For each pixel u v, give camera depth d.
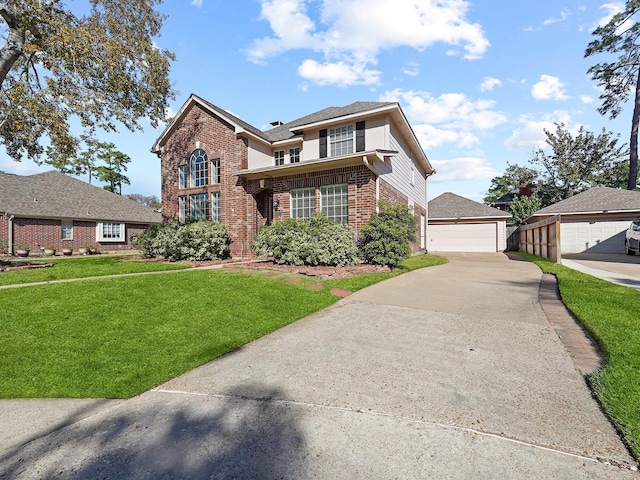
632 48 22.80
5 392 3.12
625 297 5.91
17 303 5.73
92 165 39.97
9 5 9.49
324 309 5.87
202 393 2.96
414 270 10.61
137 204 27.86
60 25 9.55
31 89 11.17
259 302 6.09
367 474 1.85
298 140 14.52
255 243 10.80
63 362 3.72
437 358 3.54
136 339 4.38
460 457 1.98
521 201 29.17
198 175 15.00
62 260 13.62
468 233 22.53
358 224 11.12
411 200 17.20
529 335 4.23
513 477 1.80
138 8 12.16
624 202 18.00
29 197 20.44
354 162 11.05
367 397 2.75
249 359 3.72
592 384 2.86
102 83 11.25
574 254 17.55
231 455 2.07
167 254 13.12
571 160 29.22
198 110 14.80
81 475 1.93
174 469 1.95
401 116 13.05
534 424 2.31
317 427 2.34
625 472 1.82
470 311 5.47
